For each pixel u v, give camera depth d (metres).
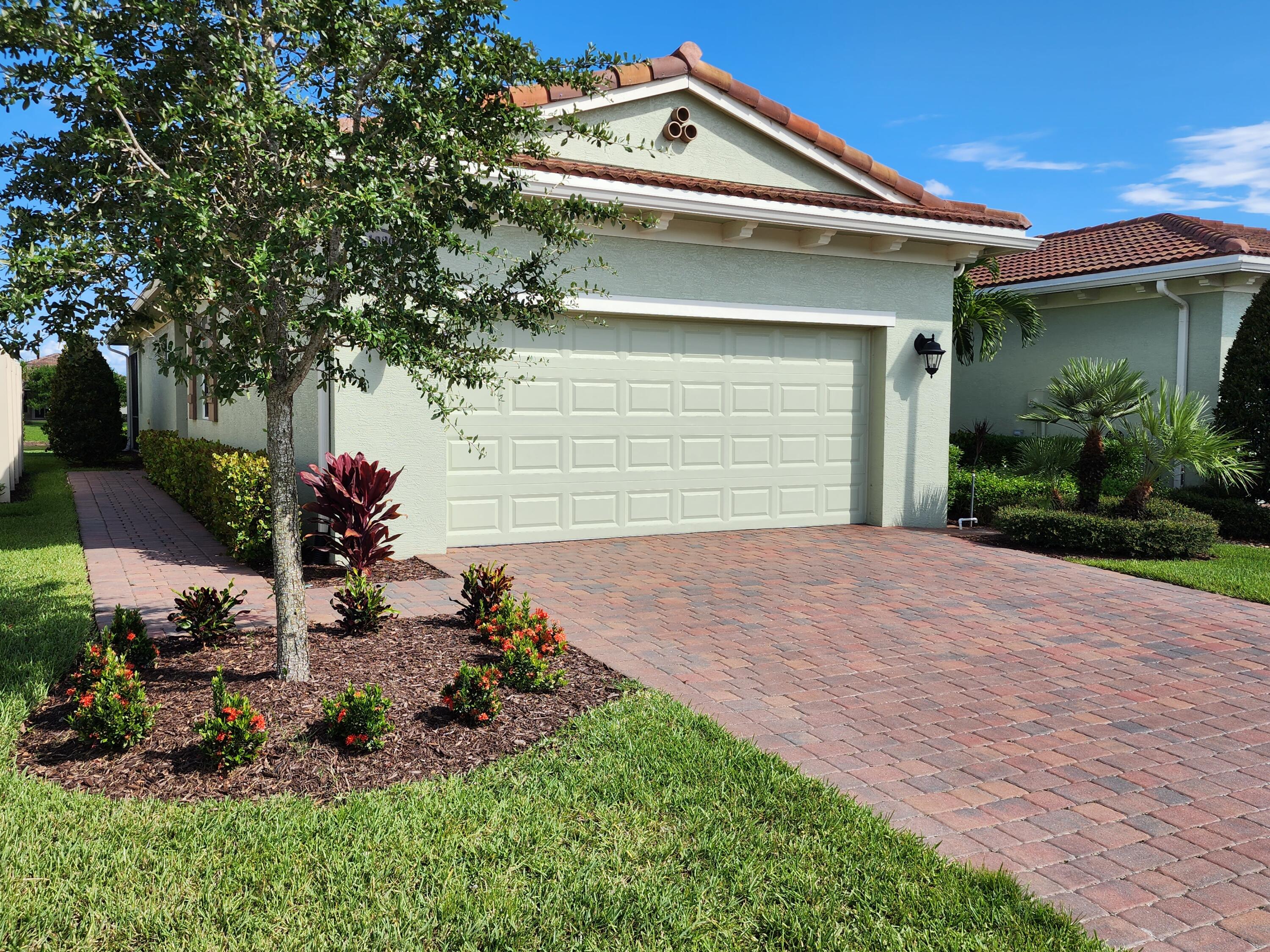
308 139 3.83
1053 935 2.70
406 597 6.75
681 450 10.05
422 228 4.01
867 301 10.73
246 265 3.57
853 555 9.16
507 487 9.15
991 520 11.94
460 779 3.63
